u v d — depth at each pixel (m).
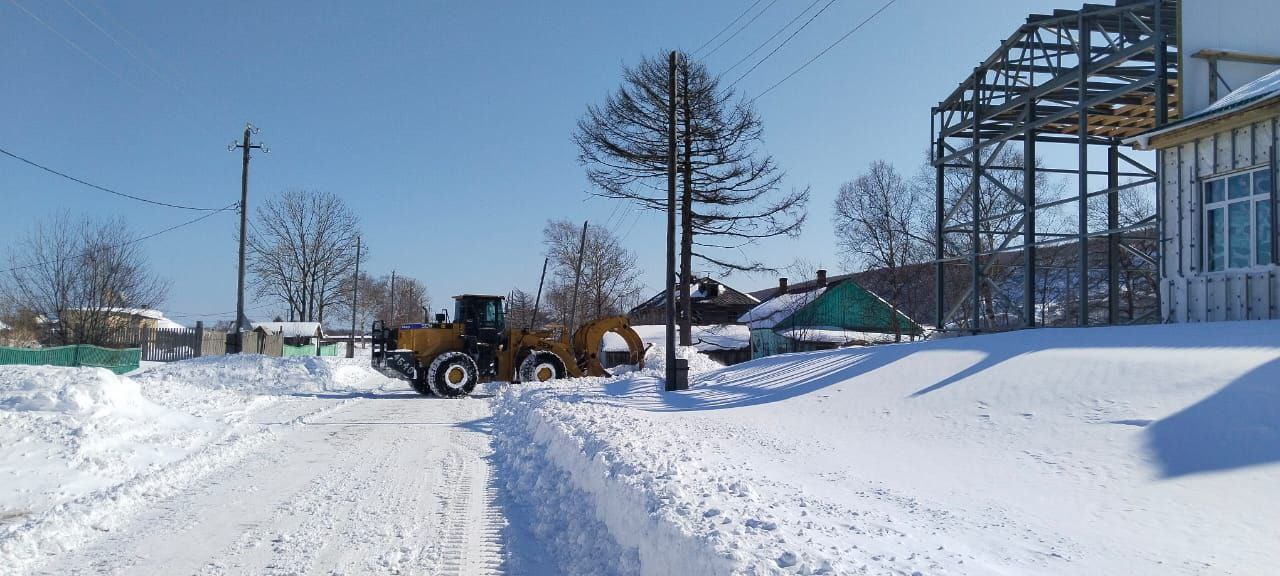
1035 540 5.38
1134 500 6.16
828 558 4.73
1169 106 20.02
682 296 35.06
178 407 17.45
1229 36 15.90
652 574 5.71
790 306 46.56
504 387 24.25
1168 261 15.59
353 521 7.78
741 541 5.11
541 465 10.67
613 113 34.34
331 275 69.75
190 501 8.61
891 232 50.56
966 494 6.88
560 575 6.21
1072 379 10.27
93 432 11.13
